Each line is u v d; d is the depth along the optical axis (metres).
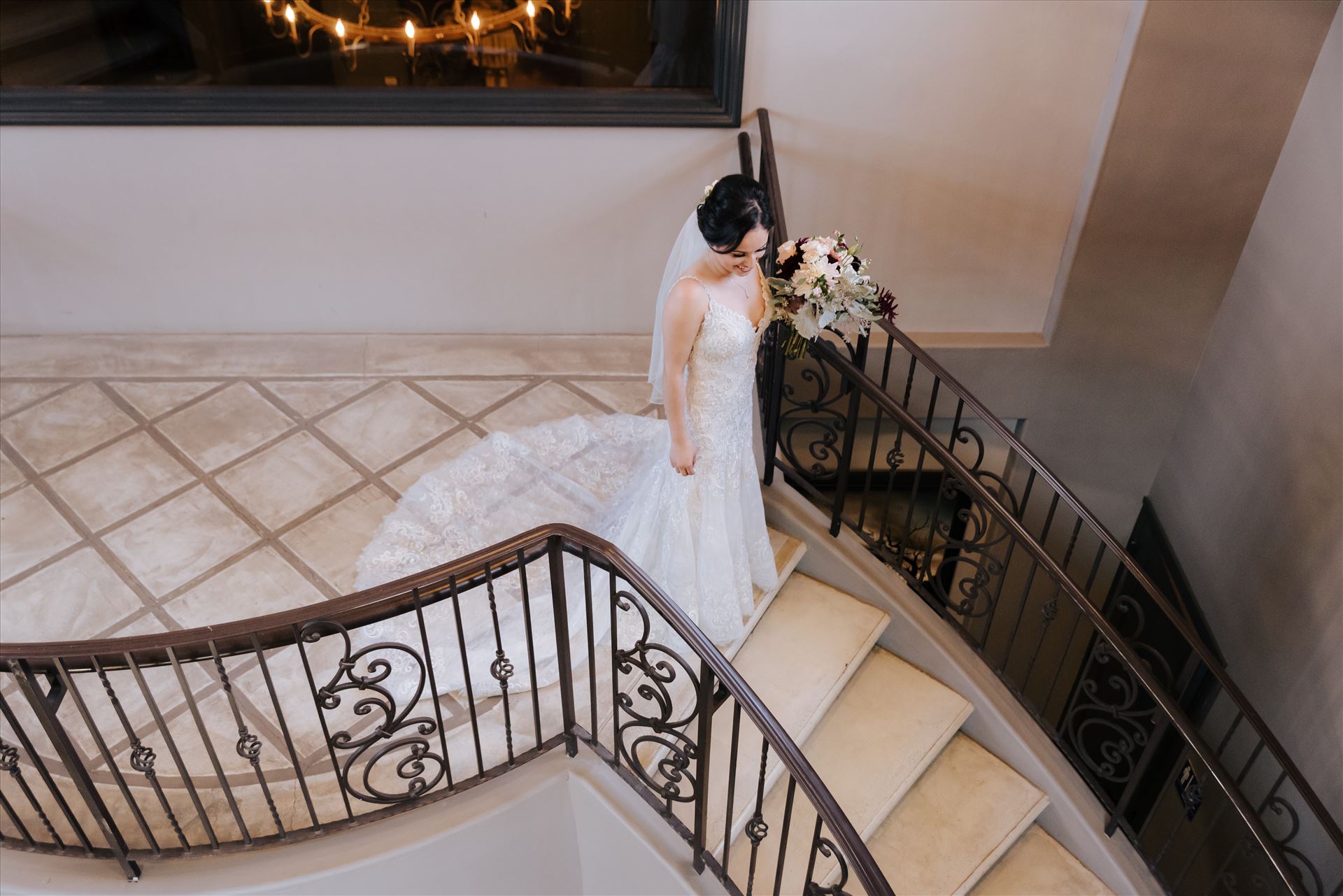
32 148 4.27
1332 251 4.37
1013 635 4.12
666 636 3.61
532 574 3.73
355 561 3.80
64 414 4.43
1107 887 4.06
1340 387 4.31
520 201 4.65
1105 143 4.73
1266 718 4.91
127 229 4.54
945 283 5.27
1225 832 5.25
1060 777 4.13
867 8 4.36
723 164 4.65
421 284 4.85
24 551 3.79
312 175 4.48
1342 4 4.31
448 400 4.66
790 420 6.14
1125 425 5.85
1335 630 4.31
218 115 4.22
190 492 4.09
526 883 3.45
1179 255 5.13
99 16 3.99
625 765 3.23
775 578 4.02
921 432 3.78
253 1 4.02
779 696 3.89
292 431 4.43
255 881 2.85
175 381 4.66
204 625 3.53
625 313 5.04
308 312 4.88
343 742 2.73
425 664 2.70
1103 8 4.44
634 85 4.40
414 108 4.29
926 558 4.22
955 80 4.59
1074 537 3.93
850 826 2.46
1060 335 5.39
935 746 4.06
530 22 4.18
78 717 3.24
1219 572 5.39
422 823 3.03
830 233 5.04
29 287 4.65
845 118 4.66
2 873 2.82
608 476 4.21
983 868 3.92
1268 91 4.61
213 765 2.78
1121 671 6.73
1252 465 5.02
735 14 4.20
